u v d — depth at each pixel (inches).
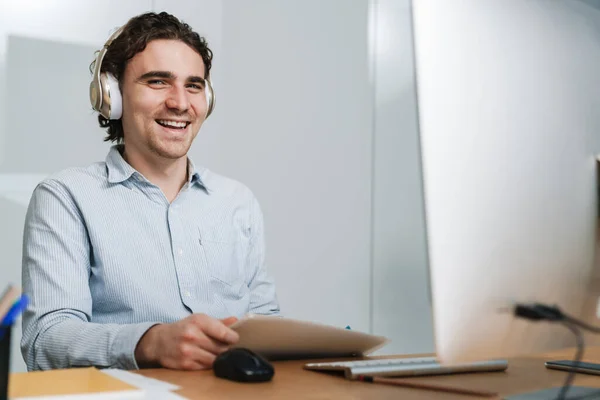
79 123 106.8
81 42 107.2
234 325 42.6
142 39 65.5
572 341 34.8
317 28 128.8
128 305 62.1
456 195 31.0
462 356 31.3
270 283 74.3
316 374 42.0
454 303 30.9
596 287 35.6
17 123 101.2
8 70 100.7
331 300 127.2
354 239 127.6
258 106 126.1
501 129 32.2
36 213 61.9
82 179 64.2
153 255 64.1
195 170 69.7
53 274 58.2
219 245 68.5
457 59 31.3
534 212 33.1
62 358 50.3
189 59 67.2
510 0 33.2
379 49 127.8
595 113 35.6
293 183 127.2
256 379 38.5
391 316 126.8
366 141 128.0
